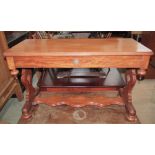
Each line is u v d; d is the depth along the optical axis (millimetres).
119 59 1328
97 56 1312
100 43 1552
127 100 1693
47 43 1586
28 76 1690
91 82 1828
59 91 1935
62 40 1707
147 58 1322
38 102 1774
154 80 2562
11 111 1943
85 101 1753
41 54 1284
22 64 1360
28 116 1676
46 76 1975
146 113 1858
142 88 2348
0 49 1756
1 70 1758
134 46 1430
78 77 1932
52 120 1669
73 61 1334
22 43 1602
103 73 1980
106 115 1728
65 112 1784
